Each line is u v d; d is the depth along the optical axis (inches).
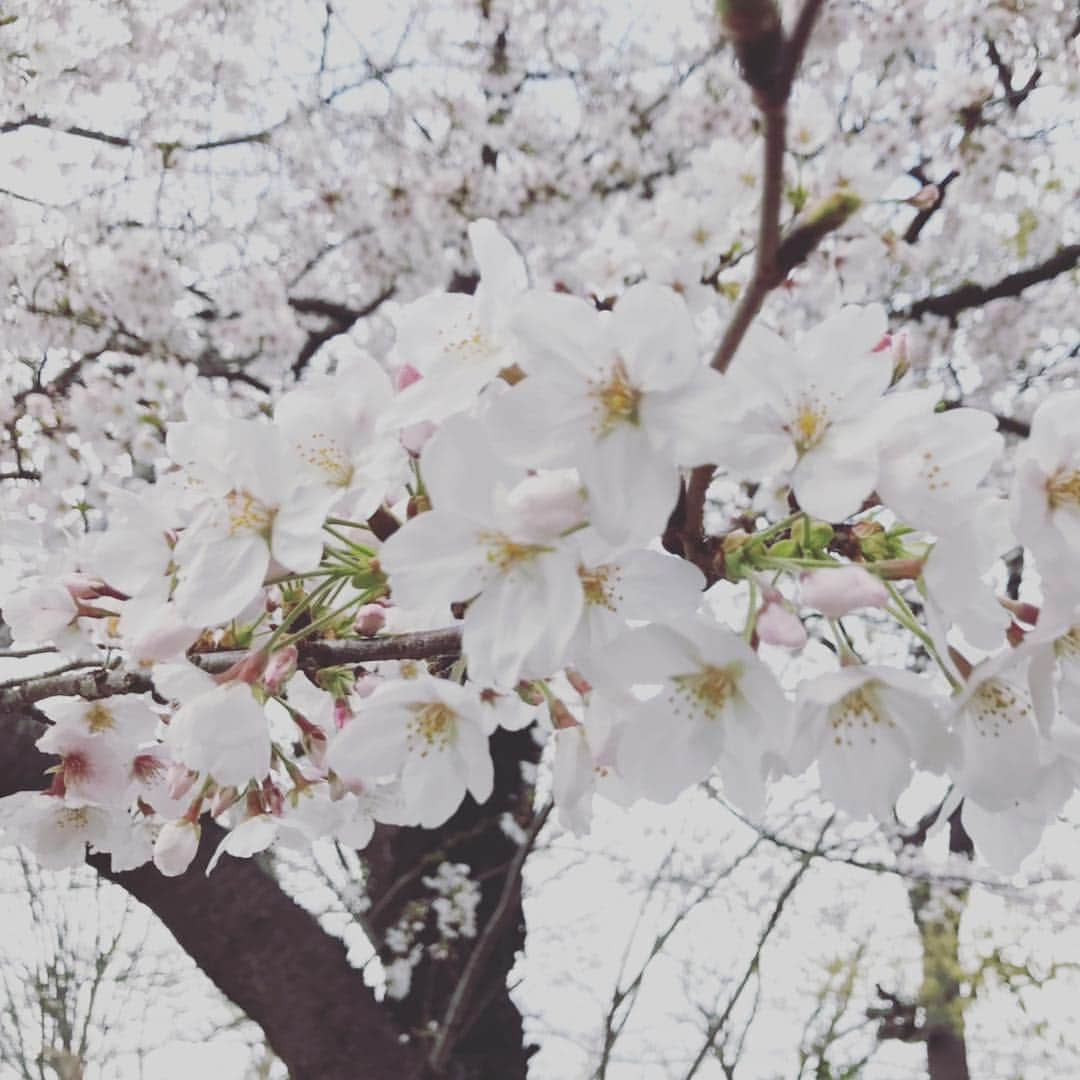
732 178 12.6
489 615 8.6
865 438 8.6
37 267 34.0
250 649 10.6
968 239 34.2
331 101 36.8
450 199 35.9
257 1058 51.0
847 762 9.1
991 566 8.7
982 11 33.6
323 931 25.1
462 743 10.1
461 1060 26.7
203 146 36.7
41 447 31.7
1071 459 8.7
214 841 24.0
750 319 7.8
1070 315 36.0
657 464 8.3
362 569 9.7
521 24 37.0
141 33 35.1
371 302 38.2
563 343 8.4
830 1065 42.8
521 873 27.3
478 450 8.5
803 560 8.8
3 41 29.6
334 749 10.0
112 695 12.5
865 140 33.0
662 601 8.8
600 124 36.7
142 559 10.3
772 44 6.7
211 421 9.8
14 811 12.5
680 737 9.0
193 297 37.1
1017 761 8.8
